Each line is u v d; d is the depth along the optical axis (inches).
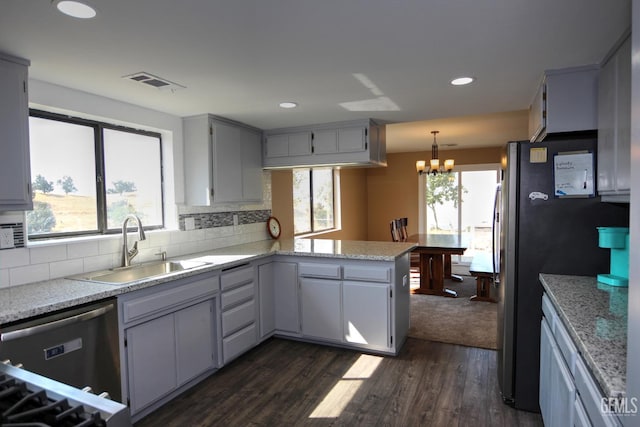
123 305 88.0
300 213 221.0
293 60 86.4
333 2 61.5
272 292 143.9
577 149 89.2
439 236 239.8
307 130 157.5
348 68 92.0
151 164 132.6
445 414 94.9
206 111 132.2
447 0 61.4
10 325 68.7
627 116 68.9
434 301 195.0
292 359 127.5
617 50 75.8
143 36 72.8
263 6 62.4
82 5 60.6
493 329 153.8
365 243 159.3
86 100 107.3
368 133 146.9
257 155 163.8
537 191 92.3
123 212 122.6
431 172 242.7
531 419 92.3
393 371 118.0
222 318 118.0
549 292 78.3
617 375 43.3
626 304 68.6
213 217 150.9
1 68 79.0
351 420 92.8
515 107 132.0
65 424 31.0
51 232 102.9
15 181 81.3
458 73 96.3
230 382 112.0
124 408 32.1
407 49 81.3
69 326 77.3
